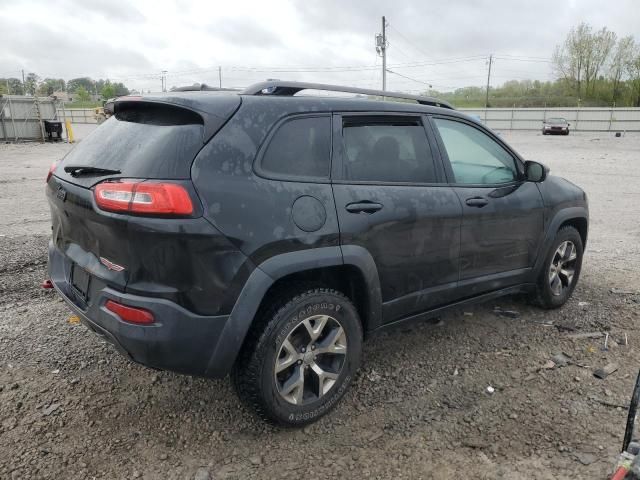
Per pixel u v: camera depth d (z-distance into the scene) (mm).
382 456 2777
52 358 3656
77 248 2959
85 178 2789
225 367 2680
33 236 6805
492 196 3873
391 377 3539
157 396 3266
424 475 2641
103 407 3137
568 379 3535
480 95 80250
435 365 3703
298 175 2881
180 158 2555
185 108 2674
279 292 2857
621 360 3793
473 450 2828
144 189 2455
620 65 69375
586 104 69500
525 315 4570
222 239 2545
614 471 2545
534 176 4184
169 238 2461
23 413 3047
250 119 2775
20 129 27172
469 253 3746
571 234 4621
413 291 3459
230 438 2900
